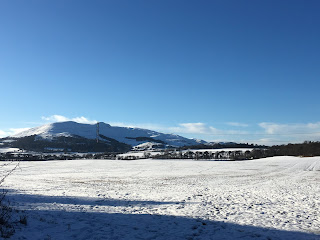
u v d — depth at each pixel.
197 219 13.18
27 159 138.12
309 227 11.87
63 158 147.75
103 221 11.55
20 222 9.67
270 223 12.62
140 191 26.41
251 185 33.50
